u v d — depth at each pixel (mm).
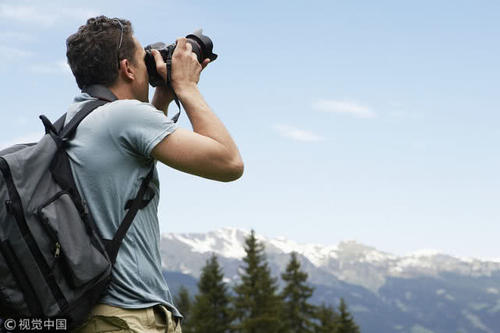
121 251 2229
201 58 2656
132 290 2203
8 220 2076
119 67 2477
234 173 2332
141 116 2287
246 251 56531
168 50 2559
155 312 2268
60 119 2418
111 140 2273
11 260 2066
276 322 52219
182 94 2457
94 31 2459
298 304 56312
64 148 2293
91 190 2242
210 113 2420
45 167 2182
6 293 2078
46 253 2078
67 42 2492
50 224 2082
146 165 2340
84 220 2168
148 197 2330
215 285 54625
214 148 2279
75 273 2082
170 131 2281
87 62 2451
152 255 2307
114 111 2305
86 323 2203
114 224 2229
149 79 2607
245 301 53656
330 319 55938
